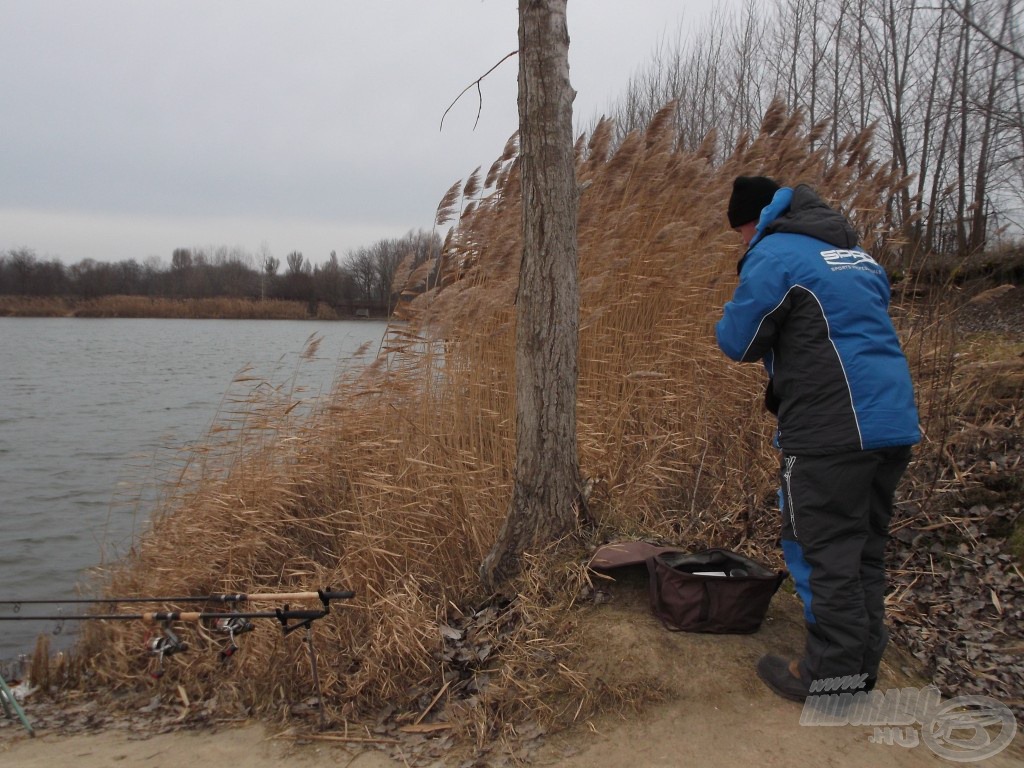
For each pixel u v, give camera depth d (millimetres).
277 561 5176
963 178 9156
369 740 3520
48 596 6754
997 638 3752
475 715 3453
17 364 25188
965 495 4707
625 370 5598
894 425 2881
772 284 3039
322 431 5738
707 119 15641
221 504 5441
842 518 2982
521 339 4082
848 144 7051
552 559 4109
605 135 6473
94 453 11883
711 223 6266
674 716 3217
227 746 3629
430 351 5516
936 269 6699
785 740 3004
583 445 5020
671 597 3596
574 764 3078
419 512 4688
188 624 4750
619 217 5906
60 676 4805
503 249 5785
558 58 3828
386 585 4434
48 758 3668
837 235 3117
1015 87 5520
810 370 2984
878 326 2984
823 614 3014
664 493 5109
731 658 3434
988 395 5430
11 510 9039
